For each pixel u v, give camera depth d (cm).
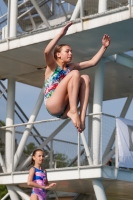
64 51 1631
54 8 4088
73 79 1527
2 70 4000
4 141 3975
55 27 3362
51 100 1566
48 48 1586
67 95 1556
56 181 3634
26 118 4469
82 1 3334
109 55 3675
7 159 3888
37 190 2528
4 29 3712
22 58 3716
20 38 3512
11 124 4075
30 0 3634
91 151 3488
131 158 3584
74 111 1533
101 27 3195
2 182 3850
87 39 3378
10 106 4094
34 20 4078
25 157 4038
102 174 3406
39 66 3881
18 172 3766
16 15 3625
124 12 3092
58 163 3747
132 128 3653
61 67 1638
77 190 4294
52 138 3809
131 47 3512
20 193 3856
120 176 3538
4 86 4441
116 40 3384
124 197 4788
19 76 4144
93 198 4631
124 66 3872
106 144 3494
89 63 1689
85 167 3447
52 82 1617
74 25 3291
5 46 3572
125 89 4491
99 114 3484
